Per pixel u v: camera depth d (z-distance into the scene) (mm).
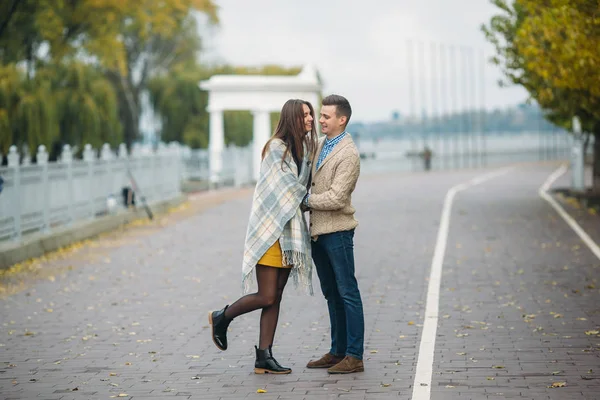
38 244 20625
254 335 11648
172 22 65875
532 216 28219
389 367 9719
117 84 75062
